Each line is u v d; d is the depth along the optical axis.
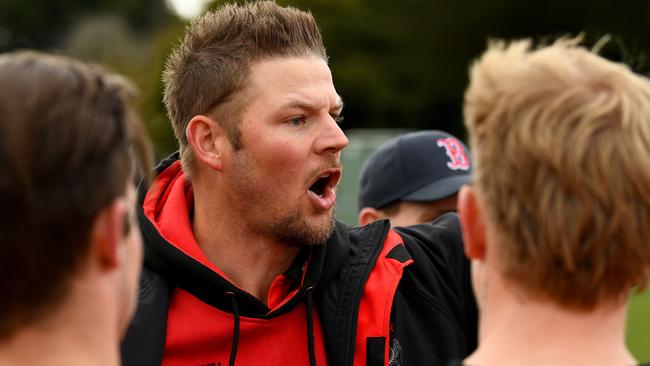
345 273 3.84
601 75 2.14
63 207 1.92
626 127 2.06
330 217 3.78
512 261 2.15
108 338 2.06
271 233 3.74
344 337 3.70
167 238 3.76
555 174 2.08
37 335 1.95
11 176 1.88
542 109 2.11
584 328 2.14
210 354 3.65
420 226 4.30
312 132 3.70
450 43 38.38
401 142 5.24
